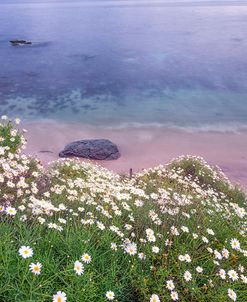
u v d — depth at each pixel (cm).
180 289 502
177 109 3712
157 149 2630
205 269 542
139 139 2831
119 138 2842
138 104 3872
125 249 509
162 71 5475
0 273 411
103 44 7962
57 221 582
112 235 581
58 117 3369
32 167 986
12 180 773
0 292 389
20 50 7350
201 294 498
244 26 10712
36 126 3075
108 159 2364
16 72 5434
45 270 439
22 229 531
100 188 841
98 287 457
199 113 3594
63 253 480
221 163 2417
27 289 407
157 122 3291
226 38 8412
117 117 3412
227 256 556
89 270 463
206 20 13062
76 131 2988
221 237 650
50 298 410
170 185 1217
